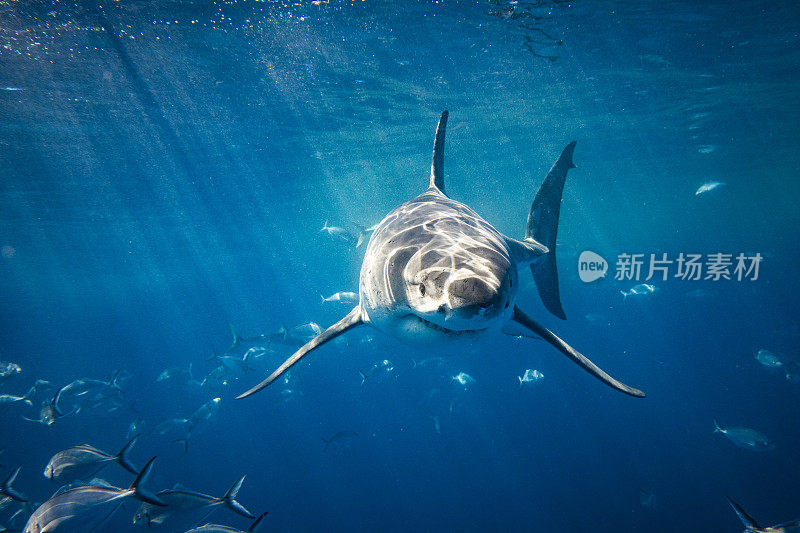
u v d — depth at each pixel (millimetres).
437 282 2240
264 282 92188
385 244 3102
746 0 9812
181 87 11625
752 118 20812
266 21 9133
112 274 46812
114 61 9906
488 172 29656
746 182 43031
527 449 19062
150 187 20422
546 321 26703
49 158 14953
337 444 20203
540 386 24969
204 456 21219
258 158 19078
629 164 29844
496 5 9406
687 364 29344
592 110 17766
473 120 17984
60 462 4797
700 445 18094
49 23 8297
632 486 15766
